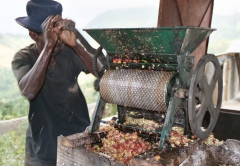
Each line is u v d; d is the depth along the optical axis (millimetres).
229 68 5645
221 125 3076
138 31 1453
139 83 1555
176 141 1537
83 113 2061
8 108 5305
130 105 1658
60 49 1830
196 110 1579
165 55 1508
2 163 3459
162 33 1387
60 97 1875
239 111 3078
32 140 1905
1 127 3773
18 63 1771
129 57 1692
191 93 1414
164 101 1472
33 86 1629
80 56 1881
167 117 1445
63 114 1903
